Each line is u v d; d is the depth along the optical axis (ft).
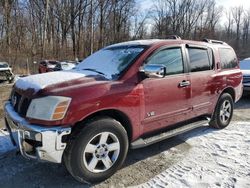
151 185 11.77
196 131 18.66
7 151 15.02
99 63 14.58
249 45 250.78
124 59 13.65
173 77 14.52
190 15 197.88
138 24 165.48
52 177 12.53
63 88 11.17
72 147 10.97
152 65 12.64
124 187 11.66
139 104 12.86
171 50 14.84
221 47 19.15
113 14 152.97
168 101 14.29
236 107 27.66
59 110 10.60
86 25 145.18
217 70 18.04
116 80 12.46
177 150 15.49
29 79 12.56
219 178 12.23
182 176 12.47
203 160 14.14
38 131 10.43
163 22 188.85
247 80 30.55
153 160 14.23
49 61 83.61
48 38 131.34
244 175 12.49
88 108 11.12
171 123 14.93
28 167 13.42
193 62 16.11
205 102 16.98
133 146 13.03
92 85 11.65
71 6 140.46
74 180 12.25
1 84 52.95
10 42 100.17
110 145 11.99
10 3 106.22
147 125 13.55
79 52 143.74
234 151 15.24
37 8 127.34
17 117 11.36
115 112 12.33
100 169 11.94
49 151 10.59
